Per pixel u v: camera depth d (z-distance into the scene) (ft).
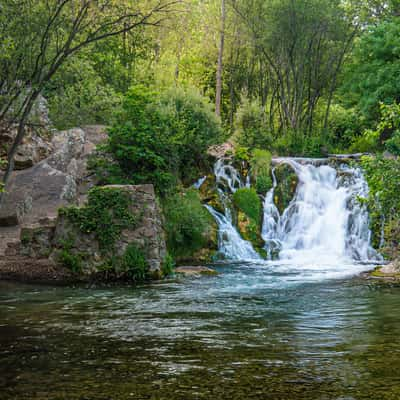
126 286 43.73
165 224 59.93
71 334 25.99
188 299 37.40
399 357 21.16
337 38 111.45
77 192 66.80
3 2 49.70
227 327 27.63
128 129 65.87
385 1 125.59
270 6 106.93
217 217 68.08
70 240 46.60
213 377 18.58
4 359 21.21
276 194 74.95
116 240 47.09
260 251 66.64
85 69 87.20
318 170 79.15
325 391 16.98
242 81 130.41
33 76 51.60
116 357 21.45
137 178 63.87
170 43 118.21
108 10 52.80
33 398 16.52
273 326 27.91
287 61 111.96
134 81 109.29
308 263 61.62
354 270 54.54
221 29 115.75
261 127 101.91
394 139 47.78
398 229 54.39
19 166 68.95
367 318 29.94
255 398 16.39
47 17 51.72
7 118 67.31
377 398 16.29
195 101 84.17
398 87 104.73
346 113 131.85
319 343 23.80
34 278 45.06
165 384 17.83
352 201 71.92
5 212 56.95
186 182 72.08
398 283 44.34
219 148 81.82
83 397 16.57
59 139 75.66
